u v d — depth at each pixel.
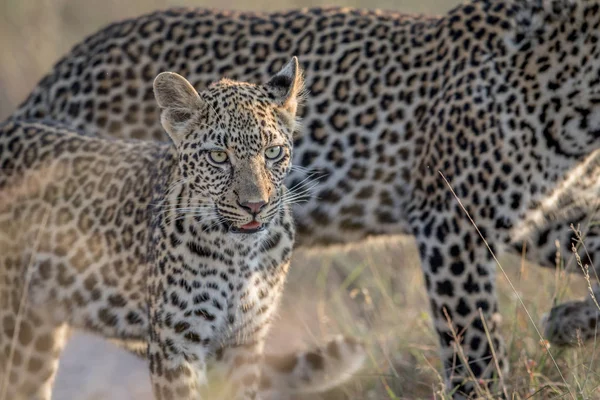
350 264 13.90
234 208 9.34
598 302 10.89
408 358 11.70
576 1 10.47
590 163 10.94
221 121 9.41
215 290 9.76
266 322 10.18
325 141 11.34
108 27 12.22
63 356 12.85
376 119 11.27
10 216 10.84
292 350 12.31
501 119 10.64
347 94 11.34
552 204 10.95
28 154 11.06
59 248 10.68
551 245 11.42
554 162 10.68
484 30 10.95
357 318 12.95
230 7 19.89
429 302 11.04
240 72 11.54
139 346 10.83
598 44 10.41
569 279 11.68
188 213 9.60
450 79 10.98
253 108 9.45
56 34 19.38
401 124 11.23
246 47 11.62
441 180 10.91
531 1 10.70
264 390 11.66
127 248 10.35
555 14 10.55
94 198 10.66
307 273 14.09
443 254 10.89
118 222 10.45
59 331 10.91
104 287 10.52
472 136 10.72
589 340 10.87
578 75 10.48
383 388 11.26
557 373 10.71
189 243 9.60
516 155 10.59
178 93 9.56
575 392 9.58
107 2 20.62
